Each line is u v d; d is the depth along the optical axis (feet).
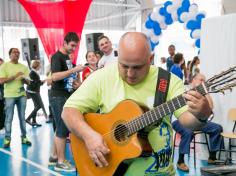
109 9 50.39
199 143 16.42
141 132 5.68
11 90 18.75
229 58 16.06
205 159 16.66
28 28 45.50
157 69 5.80
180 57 21.52
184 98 5.11
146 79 5.72
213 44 16.55
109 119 5.97
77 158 6.47
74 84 13.46
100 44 15.37
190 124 5.21
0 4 43.52
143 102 5.74
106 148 5.71
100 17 49.01
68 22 19.40
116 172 5.91
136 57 5.21
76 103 6.13
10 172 14.40
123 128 5.79
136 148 5.62
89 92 6.09
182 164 14.65
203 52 16.92
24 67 19.01
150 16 22.04
